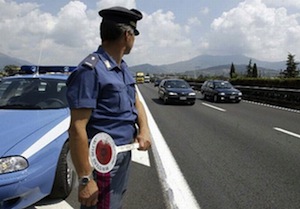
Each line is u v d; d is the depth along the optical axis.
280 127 10.09
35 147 3.42
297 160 6.10
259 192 4.44
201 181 4.87
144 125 2.37
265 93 21.33
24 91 5.00
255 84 29.52
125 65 2.19
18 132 3.57
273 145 7.41
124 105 2.03
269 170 5.46
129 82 2.14
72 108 1.87
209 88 22.17
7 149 3.25
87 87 1.87
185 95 18.16
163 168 5.50
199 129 9.70
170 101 18.27
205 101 21.34
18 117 4.09
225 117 12.62
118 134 2.03
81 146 1.85
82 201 1.89
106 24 2.00
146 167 5.55
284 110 15.50
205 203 4.04
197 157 6.29
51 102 4.77
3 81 5.33
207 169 5.49
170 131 9.31
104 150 1.89
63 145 3.89
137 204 3.98
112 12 1.99
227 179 4.97
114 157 1.96
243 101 21.69
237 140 7.99
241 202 4.09
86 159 1.86
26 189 3.24
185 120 11.69
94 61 1.92
